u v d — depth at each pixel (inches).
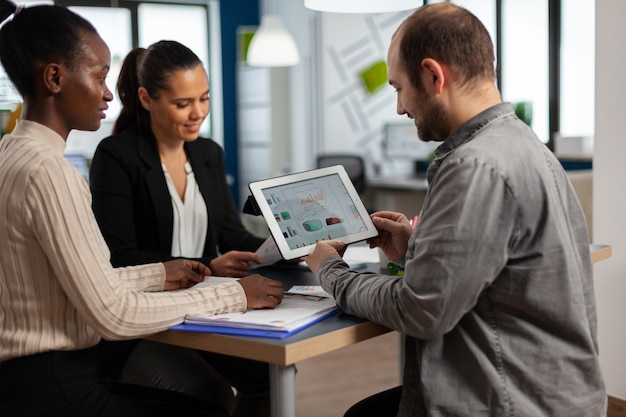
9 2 56.2
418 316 48.6
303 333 52.5
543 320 49.8
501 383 49.8
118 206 82.0
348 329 53.9
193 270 69.9
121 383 63.7
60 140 56.8
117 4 307.7
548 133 229.9
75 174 54.1
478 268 47.1
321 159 249.3
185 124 83.2
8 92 57.1
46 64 54.9
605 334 111.4
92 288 52.6
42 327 54.4
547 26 226.7
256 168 315.3
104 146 83.6
